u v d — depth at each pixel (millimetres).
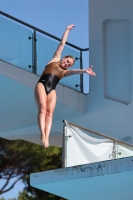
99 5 24984
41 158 41531
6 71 21359
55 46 23641
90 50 24859
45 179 16500
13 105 23594
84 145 17359
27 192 44594
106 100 23750
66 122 17156
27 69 22266
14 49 21922
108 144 17969
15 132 26328
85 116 24234
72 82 24219
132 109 22812
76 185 16641
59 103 23438
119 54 24109
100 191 17250
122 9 24188
